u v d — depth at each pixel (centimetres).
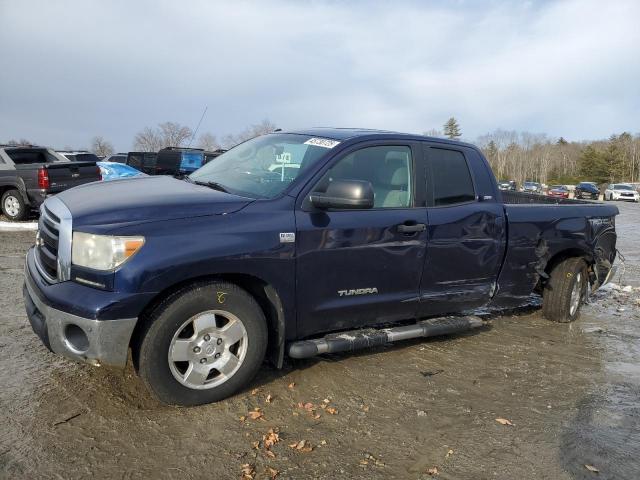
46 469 265
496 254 475
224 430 311
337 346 377
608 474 288
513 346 488
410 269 415
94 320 296
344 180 353
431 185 437
